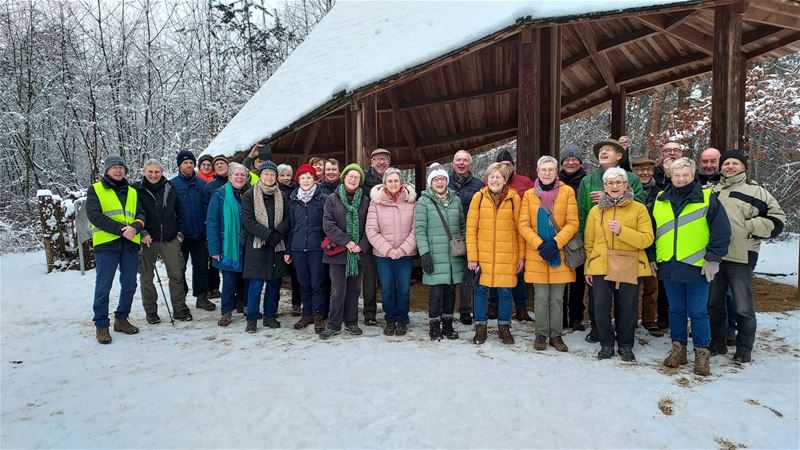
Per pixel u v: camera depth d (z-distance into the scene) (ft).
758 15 17.49
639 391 10.75
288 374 11.91
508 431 9.04
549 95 19.60
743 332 12.67
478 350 13.66
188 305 20.29
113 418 9.83
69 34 57.06
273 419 9.57
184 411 10.02
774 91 44.93
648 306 15.40
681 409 9.90
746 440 8.77
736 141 16.74
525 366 12.35
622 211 12.90
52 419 9.89
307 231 15.65
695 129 46.19
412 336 15.19
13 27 56.85
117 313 16.08
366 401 10.31
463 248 14.64
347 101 19.89
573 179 15.69
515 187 15.80
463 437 8.82
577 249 13.65
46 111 54.65
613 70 29.55
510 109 34.06
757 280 23.72
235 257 16.40
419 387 10.99
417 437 8.83
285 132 22.11
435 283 14.57
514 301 17.21
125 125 57.11
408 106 32.35
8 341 15.81
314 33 32.65
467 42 17.52
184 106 60.39
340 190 15.21
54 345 15.16
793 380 11.37
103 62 57.88
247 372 12.10
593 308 14.34
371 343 14.38
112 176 15.49
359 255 15.52
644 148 62.64
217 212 16.57
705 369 11.76
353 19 30.94
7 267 33.50
